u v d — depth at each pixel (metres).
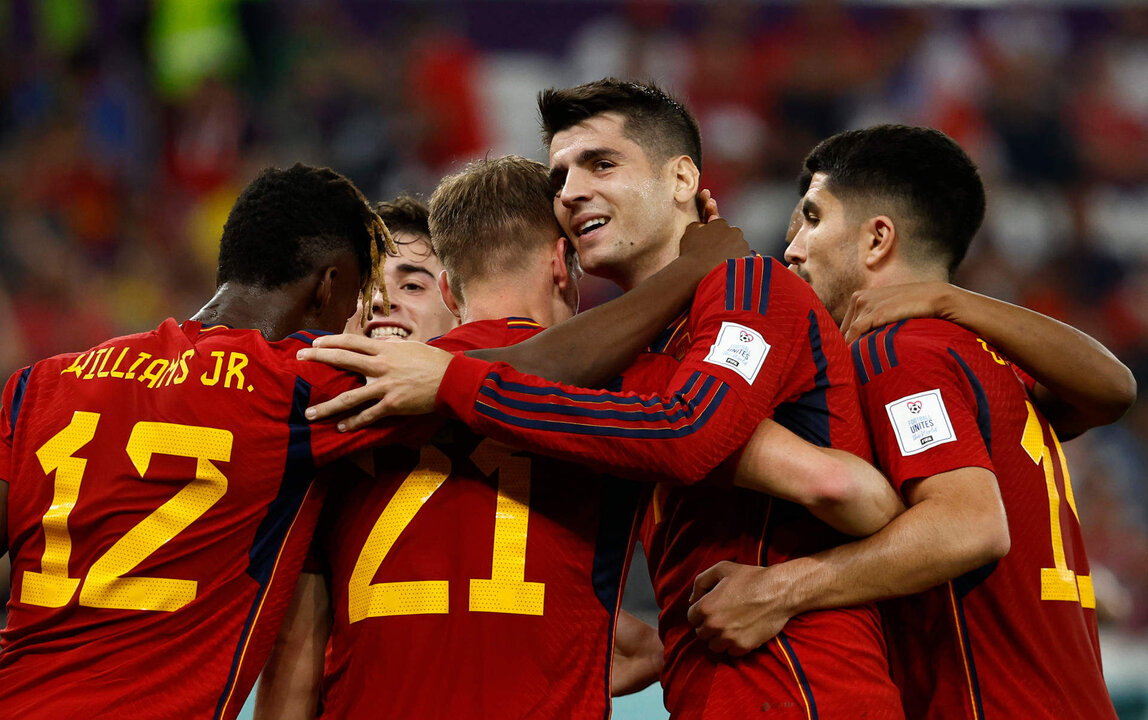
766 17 40.41
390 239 9.62
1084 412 9.71
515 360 8.51
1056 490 9.38
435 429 8.52
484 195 9.49
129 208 36.31
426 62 38.78
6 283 33.81
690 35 40.03
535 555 8.45
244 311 8.89
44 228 35.03
